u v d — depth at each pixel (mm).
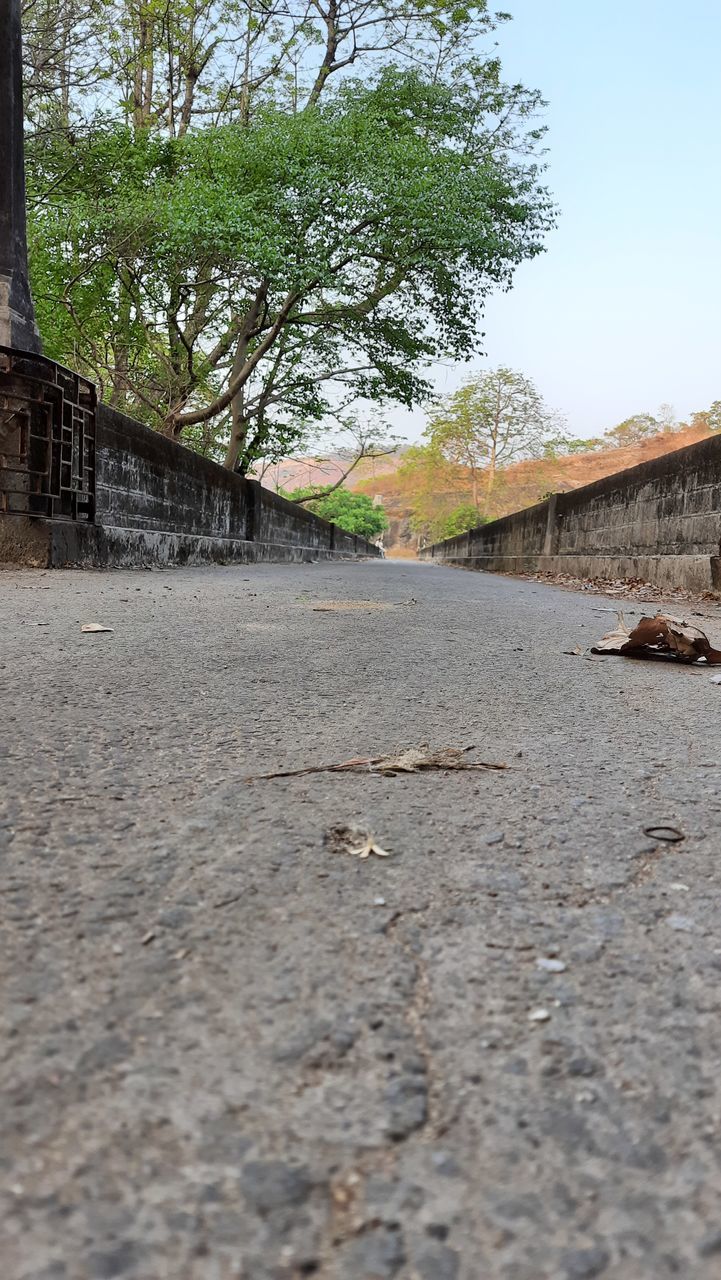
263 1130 704
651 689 3002
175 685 2635
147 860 1282
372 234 14312
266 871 1263
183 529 11906
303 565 16594
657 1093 778
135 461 9688
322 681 2852
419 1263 577
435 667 3277
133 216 13133
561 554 15578
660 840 1466
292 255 13219
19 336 7480
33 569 7008
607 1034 872
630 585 10477
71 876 1211
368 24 18953
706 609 7023
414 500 87312
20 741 1904
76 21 15617
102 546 8180
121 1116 712
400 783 1754
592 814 1595
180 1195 628
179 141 14672
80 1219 603
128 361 18391
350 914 1131
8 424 7148
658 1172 677
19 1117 706
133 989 917
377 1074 787
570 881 1276
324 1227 605
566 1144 705
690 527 9453
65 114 15562
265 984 940
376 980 959
